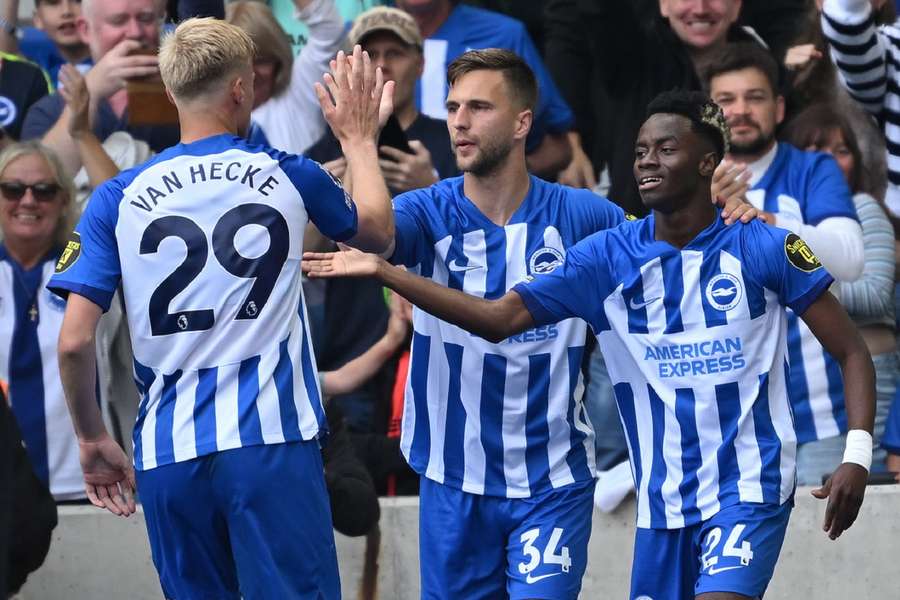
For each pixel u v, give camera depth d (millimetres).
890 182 25234
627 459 23312
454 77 18250
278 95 25906
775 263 16297
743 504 16156
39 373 23234
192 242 15664
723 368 16406
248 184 15828
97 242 15828
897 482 22531
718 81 23812
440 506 18516
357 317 24109
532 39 28703
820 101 25016
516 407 18141
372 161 17016
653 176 16328
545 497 18219
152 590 22797
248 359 15711
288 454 15766
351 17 27922
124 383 22906
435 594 18672
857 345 16312
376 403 23406
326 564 16141
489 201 18297
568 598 18031
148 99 24406
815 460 22516
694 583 16688
